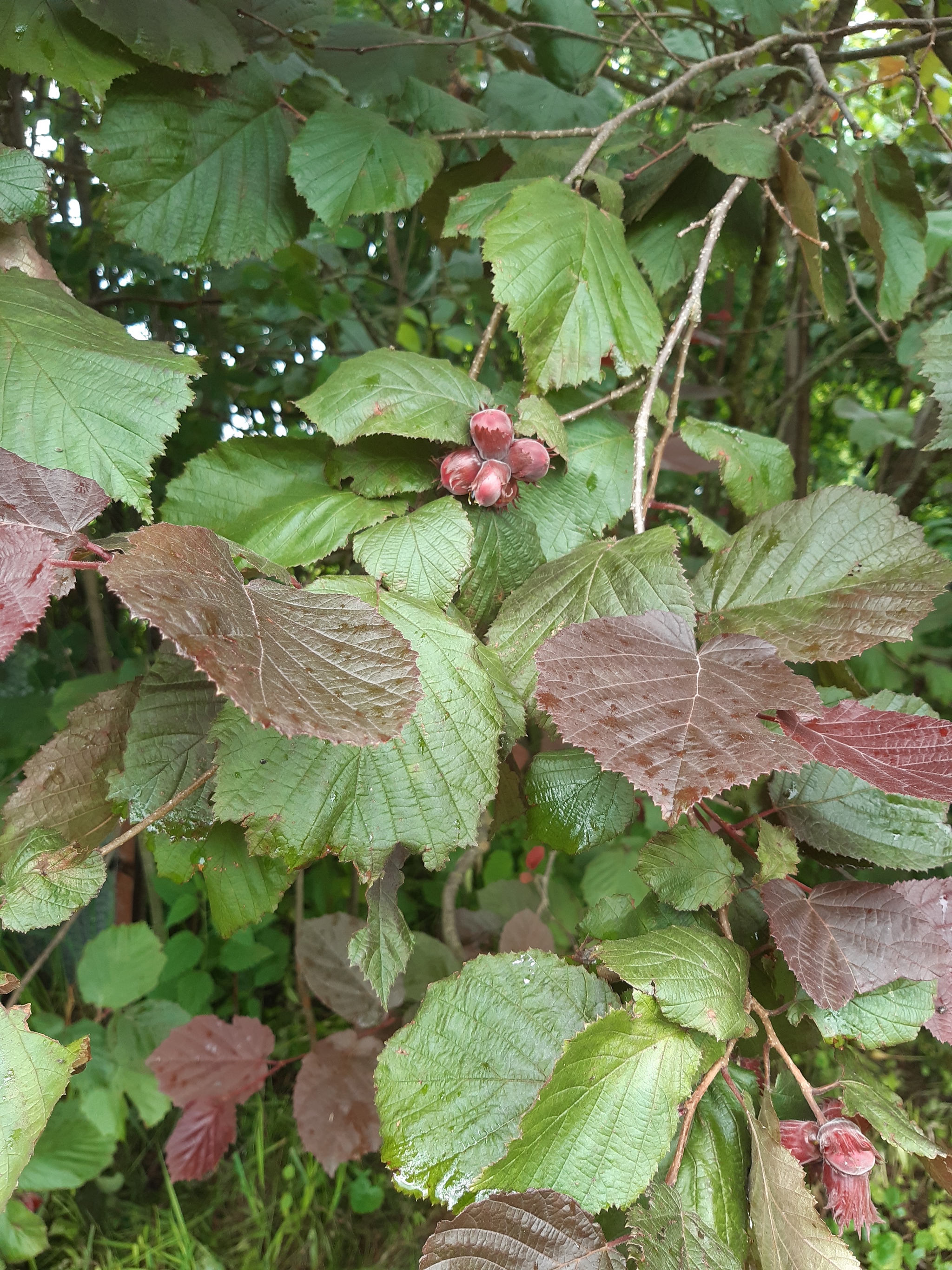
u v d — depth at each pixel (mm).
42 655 825
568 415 408
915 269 542
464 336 1040
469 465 363
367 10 885
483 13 651
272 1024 1069
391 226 882
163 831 365
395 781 319
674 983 311
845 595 340
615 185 468
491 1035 339
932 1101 975
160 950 865
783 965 383
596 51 642
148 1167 949
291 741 317
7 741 752
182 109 463
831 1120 327
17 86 477
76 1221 859
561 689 286
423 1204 910
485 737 325
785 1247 301
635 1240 281
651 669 298
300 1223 887
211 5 462
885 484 997
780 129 476
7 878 321
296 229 494
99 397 335
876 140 589
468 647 333
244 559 311
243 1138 957
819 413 1321
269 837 313
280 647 257
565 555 370
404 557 348
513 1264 286
